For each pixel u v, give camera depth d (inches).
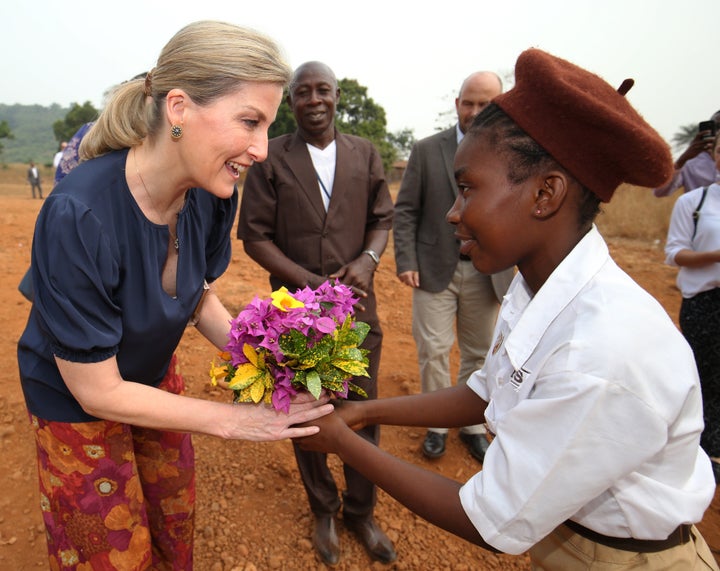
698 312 130.0
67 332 55.3
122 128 58.5
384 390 174.6
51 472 66.1
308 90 100.9
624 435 42.9
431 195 132.6
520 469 46.4
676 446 47.8
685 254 129.5
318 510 106.4
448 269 132.6
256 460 131.6
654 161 43.5
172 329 67.0
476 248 51.3
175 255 66.8
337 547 105.7
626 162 44.3
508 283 130.4
